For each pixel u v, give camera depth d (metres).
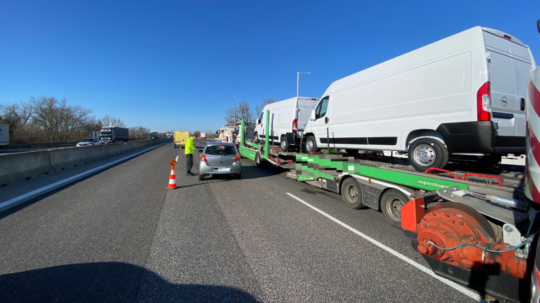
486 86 4.07
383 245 3.98
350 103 7.05
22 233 4.28
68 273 3.07
